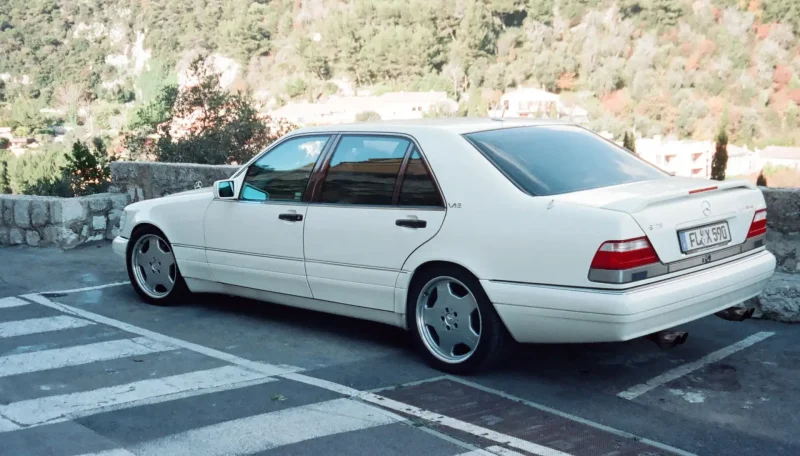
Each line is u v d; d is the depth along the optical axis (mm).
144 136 14758
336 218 5602
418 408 4508
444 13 100125
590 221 4438
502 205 4789
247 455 3873
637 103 86000
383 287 5363
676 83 86875
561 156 5223
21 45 133500
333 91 103375
